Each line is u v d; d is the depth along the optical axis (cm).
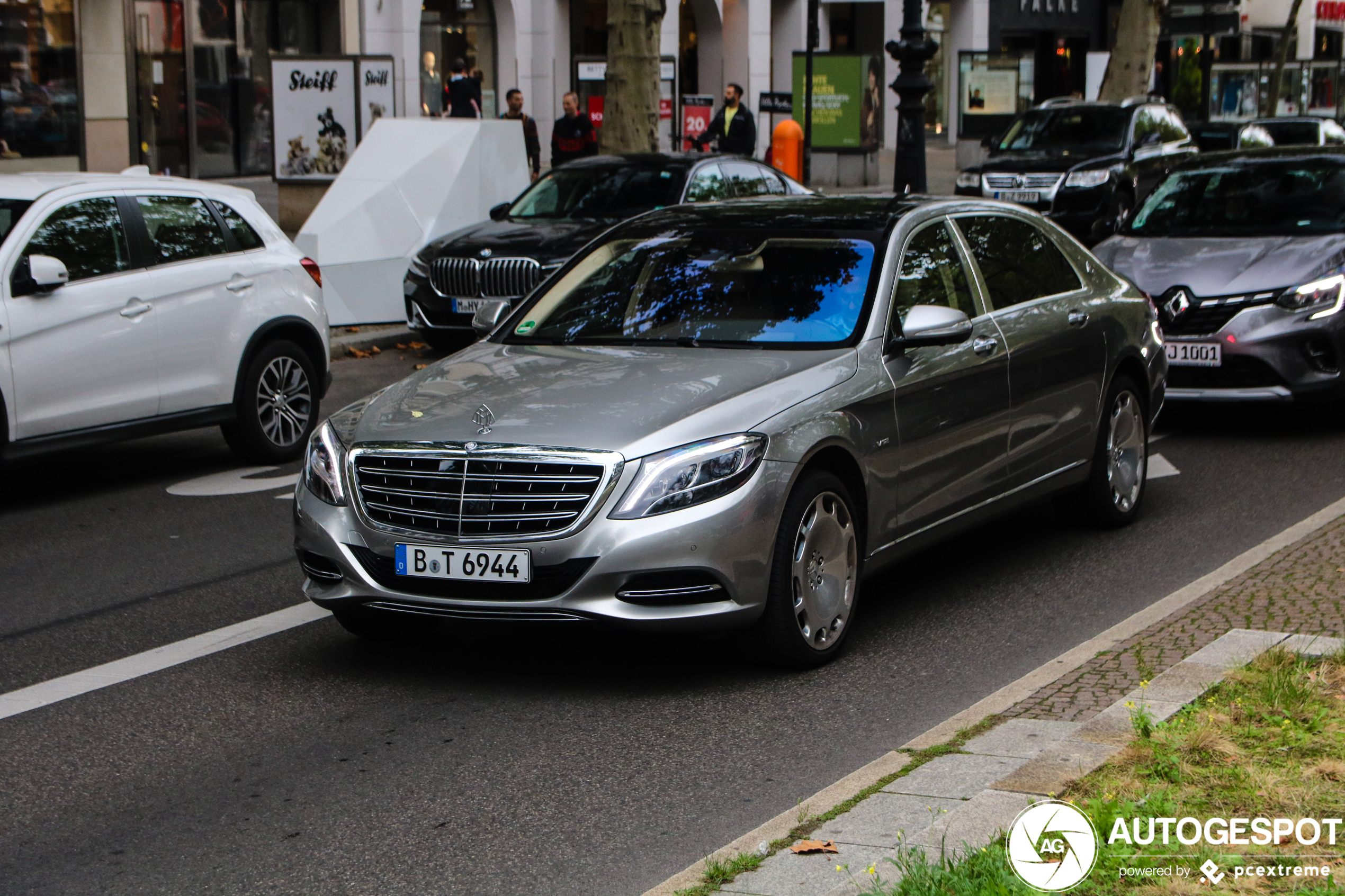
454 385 609
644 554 535
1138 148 2366
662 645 629
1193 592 652
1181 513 848
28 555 806
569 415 560
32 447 874
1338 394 1040
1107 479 793
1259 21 4825
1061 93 4859
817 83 3244
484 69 3391
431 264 1442
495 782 488
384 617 627
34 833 456
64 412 888
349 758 512
